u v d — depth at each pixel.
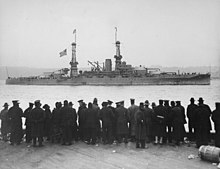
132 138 11.29
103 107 10.98
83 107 11.64
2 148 10.22
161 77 84.75
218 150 8.13
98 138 11.63
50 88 91.50
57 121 10.96
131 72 92.62
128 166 7.91
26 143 11.05
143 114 10.09
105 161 8.42
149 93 60.75
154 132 10.65
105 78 94.00
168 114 10.56
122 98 50.41
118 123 10.88
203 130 10.00
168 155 9.05
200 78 81.12
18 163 8.31
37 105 10.66
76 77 102.25
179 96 52.25
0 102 45.22
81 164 8.14
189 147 10.15
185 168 7.68
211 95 52.53
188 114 11.11
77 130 11.63
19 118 10.92
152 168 7.71
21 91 77.69
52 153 9.45
